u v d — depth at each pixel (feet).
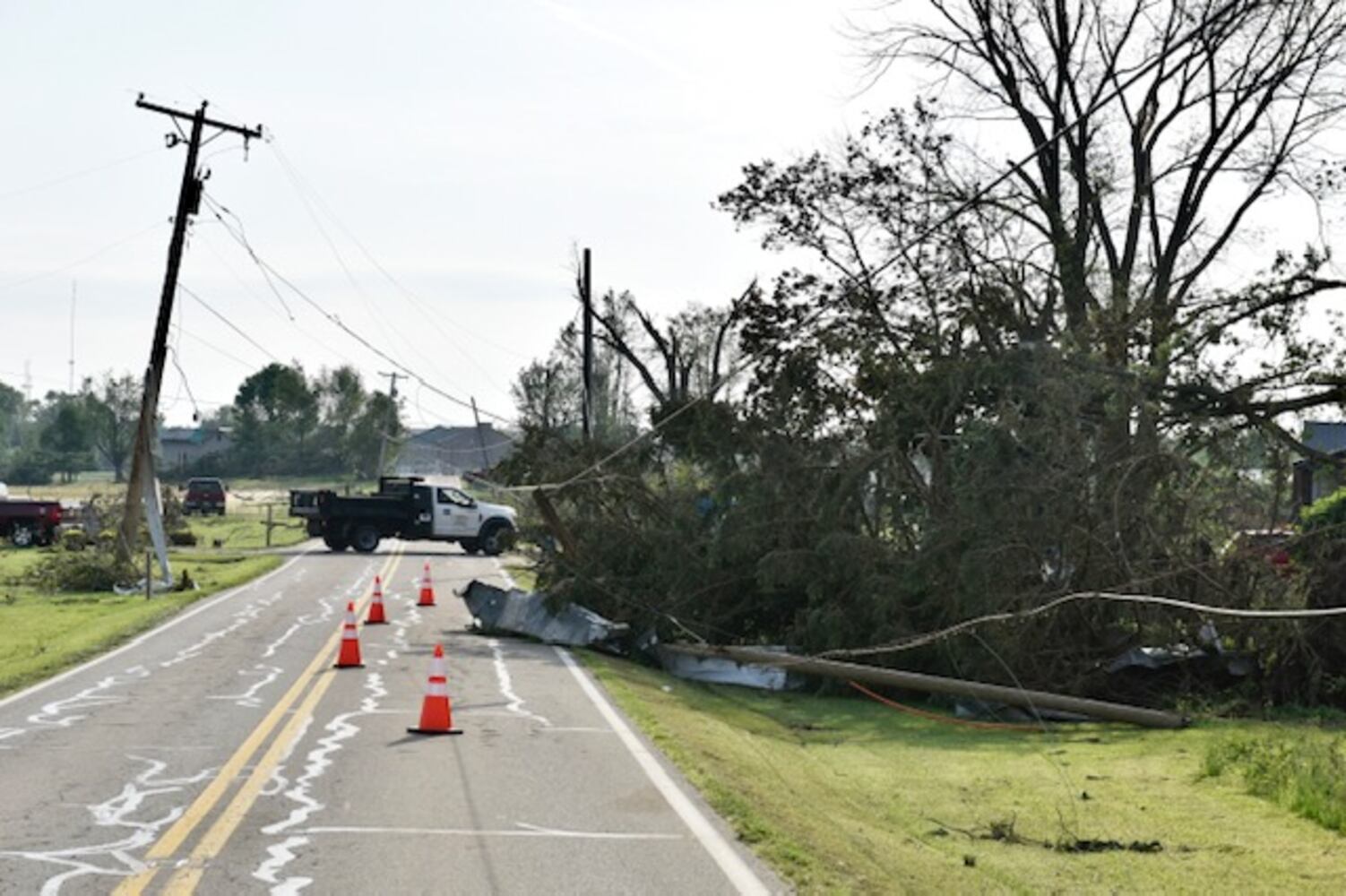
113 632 90.27
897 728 69.46
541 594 93.81
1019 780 54.65
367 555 188.24
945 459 81.66
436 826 36.78
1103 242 123.75
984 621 69.21
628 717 58.18
